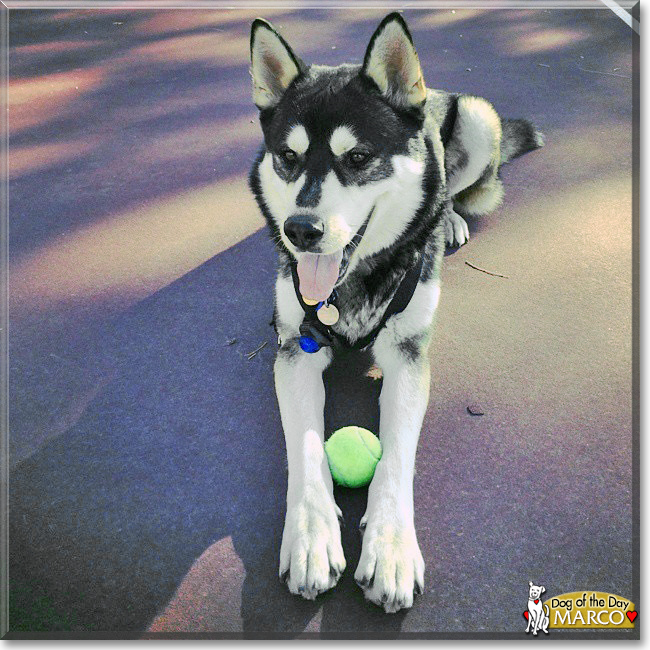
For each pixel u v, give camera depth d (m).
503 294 2.90
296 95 2.28
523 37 6.02
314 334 2.24
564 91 4.84
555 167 3.87
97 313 2.95
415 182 2.28
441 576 1.80
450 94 3.36
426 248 2.46
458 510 1.98
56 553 1.92
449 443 2.21
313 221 2.01
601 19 6.35
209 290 3.06
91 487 2.13
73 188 4.00
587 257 3.11
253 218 3.58
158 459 2.23
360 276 2.35
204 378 2.58
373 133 2.15
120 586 1.83
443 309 2.82
